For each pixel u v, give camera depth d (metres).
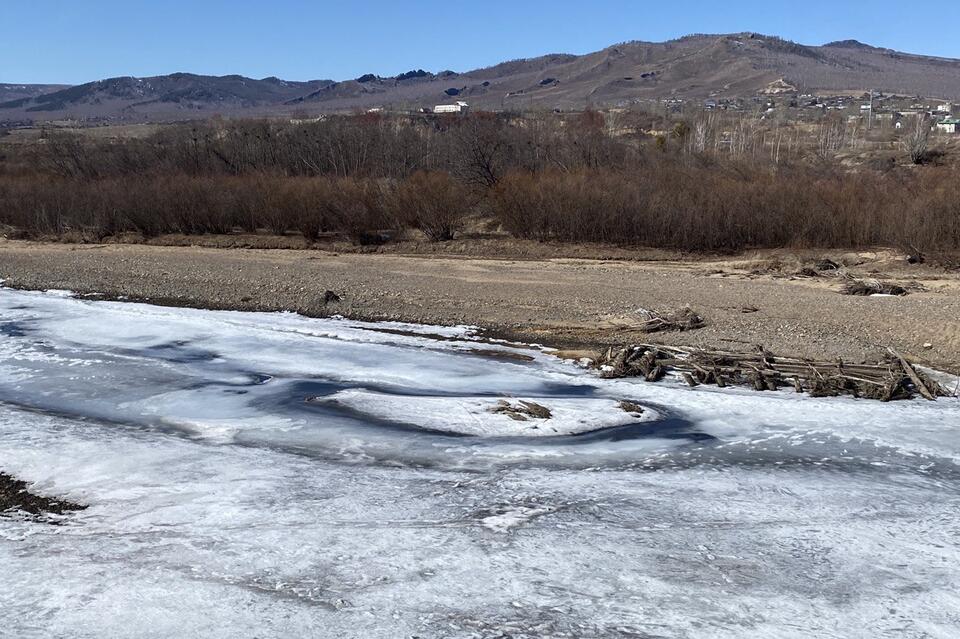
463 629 8.82
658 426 15.57
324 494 12.45
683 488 12.76
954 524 11.47
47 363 19.66
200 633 8.71
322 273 29.47
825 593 9.62
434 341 21.73
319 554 10.45
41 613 9.09
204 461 13.80
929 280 27.36
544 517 11.62
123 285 29.00
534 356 20.30
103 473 13.22
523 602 9.34
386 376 18.77
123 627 8.82
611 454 14.25
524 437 15.07
